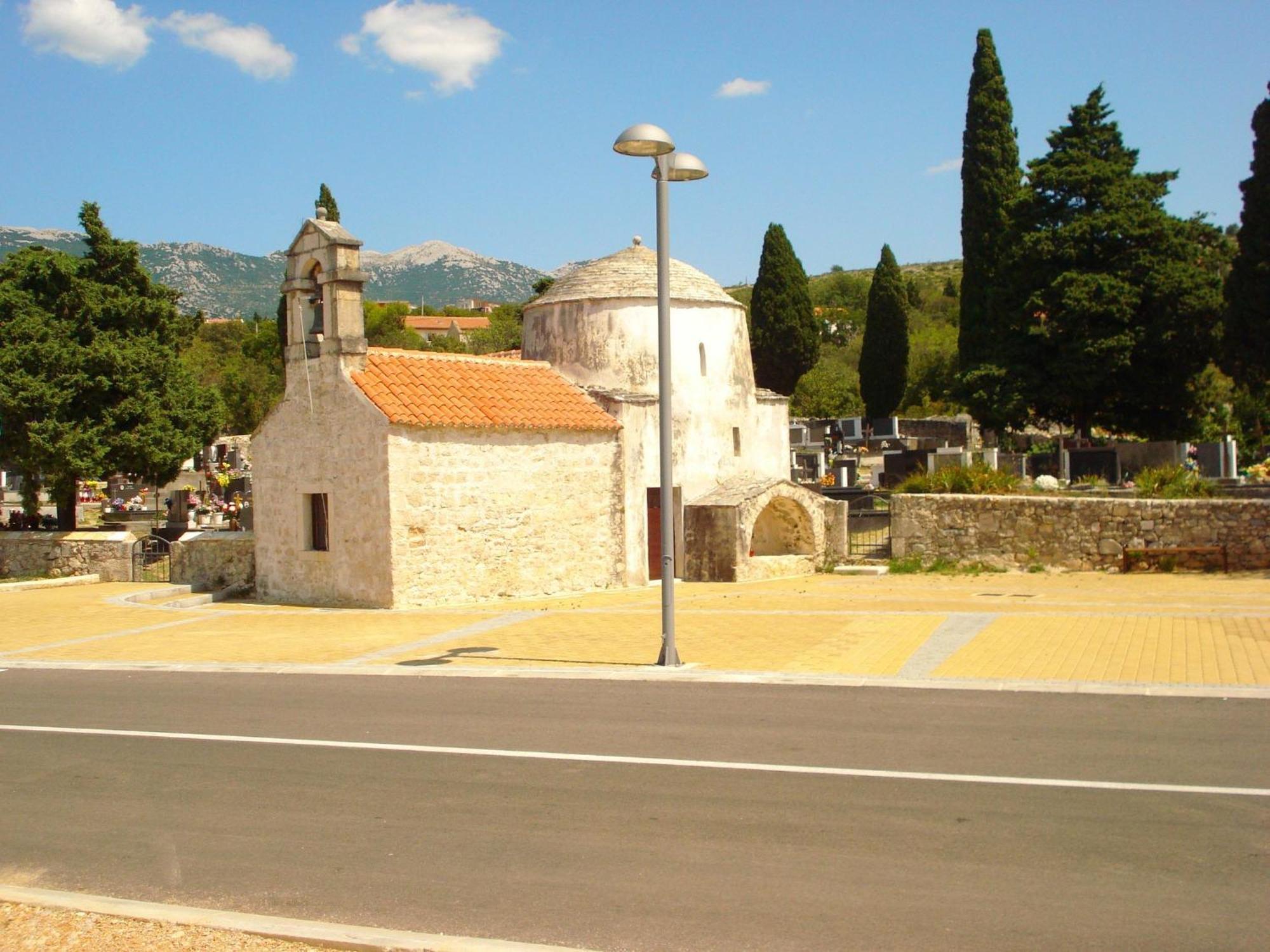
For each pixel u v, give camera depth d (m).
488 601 24.11
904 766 9.59
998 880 6.96
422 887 7.26
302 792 9.57
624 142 14.50
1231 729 10.52
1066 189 42.19
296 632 20.08
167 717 13.02
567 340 29.22
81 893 7.41
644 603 23.11
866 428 55.56
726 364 30.02
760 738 10.77
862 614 19.44
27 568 31.70
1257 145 34.88
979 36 47.38
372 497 22.89
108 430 32.34
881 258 59.66
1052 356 41.97
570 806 8.84
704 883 7.11
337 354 23.69
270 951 6.27
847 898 6.79
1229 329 35.88
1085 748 9.97
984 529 27.50
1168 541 25.69
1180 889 6.74
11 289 32.34
